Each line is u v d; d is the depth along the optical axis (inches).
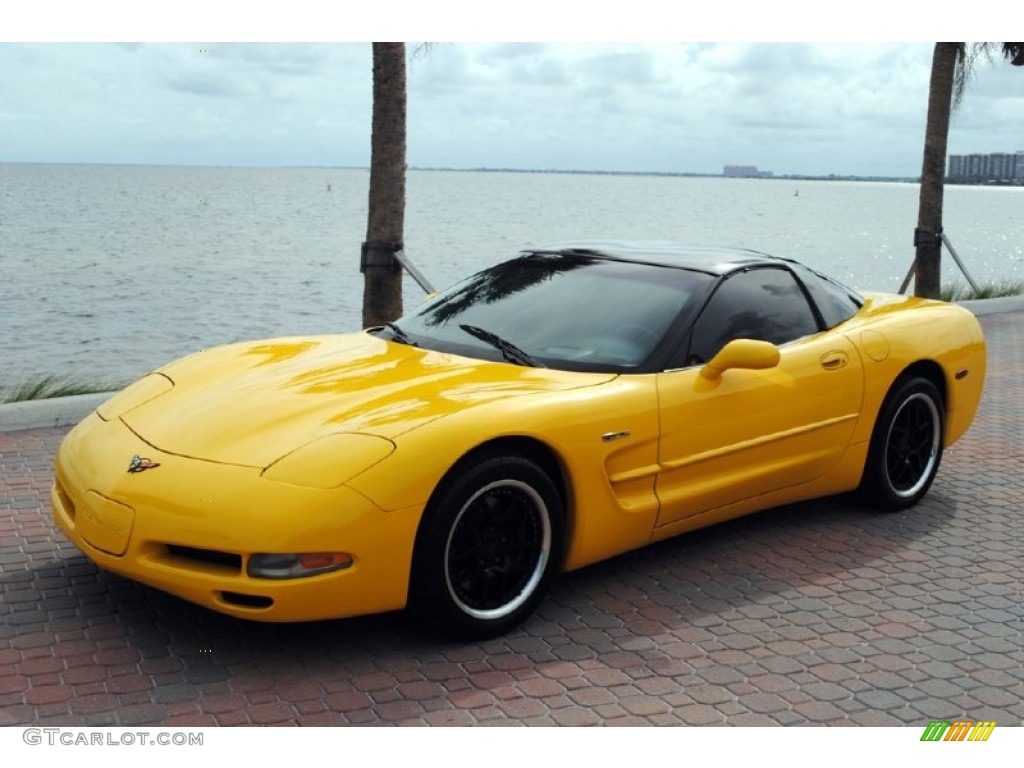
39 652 136.0
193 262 1333.7
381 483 131.3
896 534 199.2
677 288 181.5
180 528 130.0
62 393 293.0
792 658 144.1
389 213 346.9
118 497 136.2
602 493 156.0
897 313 216.5
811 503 217.9
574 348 170.4
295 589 128.2
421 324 187.6
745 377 176.7
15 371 551.2
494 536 144.9
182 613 149.3
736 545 189.5
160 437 144.4
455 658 139.5
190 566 131.7
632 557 181.3
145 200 4256.9
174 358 615.5
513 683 133.3
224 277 1143.0
